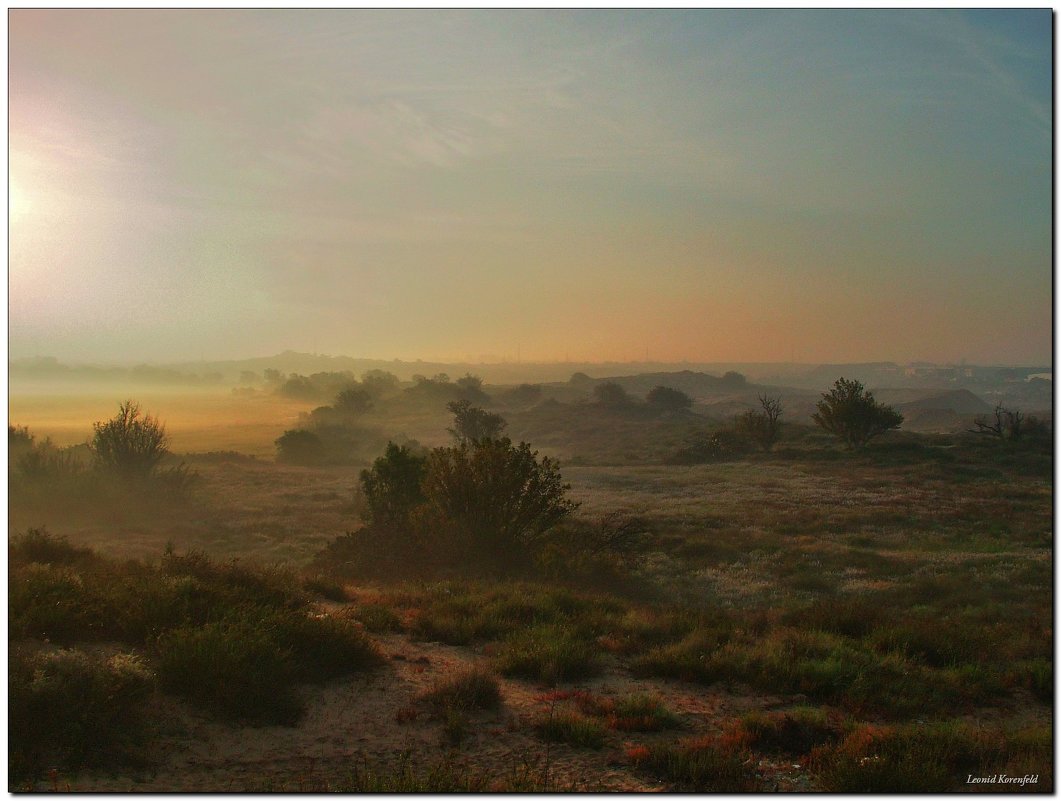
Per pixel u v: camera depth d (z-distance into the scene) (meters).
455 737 7.19
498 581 17.48
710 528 33.12
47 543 12.98
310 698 7.86
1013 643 12.98
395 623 11.46
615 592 19.47
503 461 21.11
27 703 6.00
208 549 26.45
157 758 6.14
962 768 7.17
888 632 12.37
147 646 7.96
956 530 32.88
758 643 11.62
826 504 41.50
